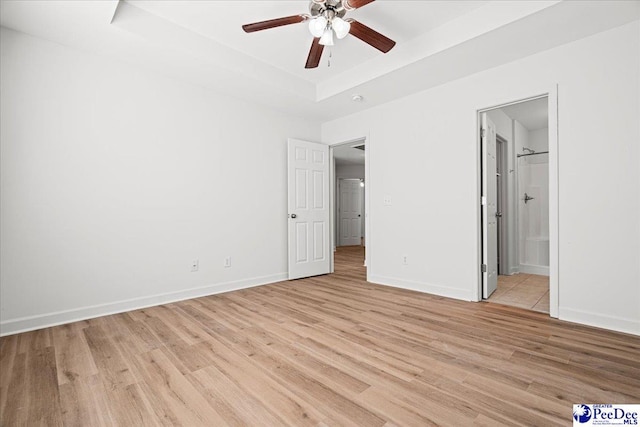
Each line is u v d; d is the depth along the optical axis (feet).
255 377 5.58
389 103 12.80
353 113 14.30
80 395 5.08
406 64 9.55
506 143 14.74
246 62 10.42
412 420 4.37
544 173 16.06
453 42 8.41
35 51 8.18
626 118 7.41
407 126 12.15
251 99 12.59
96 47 8.68
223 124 12.05
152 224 10.21
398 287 12.46
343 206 30.14
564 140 8.31
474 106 10.19
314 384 5.33
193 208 11.20
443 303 10.11
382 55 10.25
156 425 4.35
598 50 7.79
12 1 6.70
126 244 9.66
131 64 9.71
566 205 8.28
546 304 9.91
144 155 10.06
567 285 8.30
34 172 8.15
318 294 11.47
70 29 7.82
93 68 9.07
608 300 7.68
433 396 4.93
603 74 7.72
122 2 7.80
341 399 4.89
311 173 14.89
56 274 8.44
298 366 5.97
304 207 14.57
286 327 8.05
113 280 9.38
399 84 11.04
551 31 7.69
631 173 7.35
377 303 10.20
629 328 7.37
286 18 7.05
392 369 5.81
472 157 10.26
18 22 7.54
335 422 4.35
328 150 15.65
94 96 9.09
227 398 4.96
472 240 10.28
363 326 8.06
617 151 7.53
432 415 4.47
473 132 10.23
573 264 8.19
